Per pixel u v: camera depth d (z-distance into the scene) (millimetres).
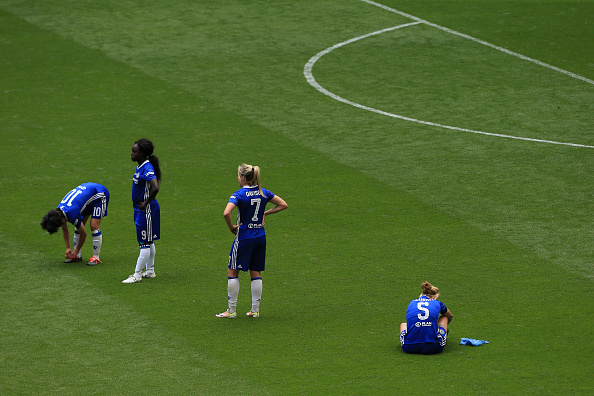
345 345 31438
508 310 35219
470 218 48938
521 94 77312
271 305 36281
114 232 47406
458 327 33250
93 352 30938
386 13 102500
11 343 31859
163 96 76312
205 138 65938
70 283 38906
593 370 28469
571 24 98125
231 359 30125
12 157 61594
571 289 37844
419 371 28656
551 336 32000
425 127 68562
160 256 43312
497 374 28250
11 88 78562
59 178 57312
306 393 27016
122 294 37438
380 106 74125
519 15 101500
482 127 68500
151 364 29766
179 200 52844
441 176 57031
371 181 56188
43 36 93375
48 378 28625
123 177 57906
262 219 34344
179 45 90812
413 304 30828
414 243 44719
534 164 59344
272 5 104875
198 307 35906
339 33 95750
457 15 101750
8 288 38188
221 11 102125
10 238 45750
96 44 90812
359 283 38938
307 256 42906
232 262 34125
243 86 79250
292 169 58750
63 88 78438
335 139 65688
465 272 40250
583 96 76688
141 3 104750
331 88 79062
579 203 51375
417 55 88875
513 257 42438
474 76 82688
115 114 71812
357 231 46844
